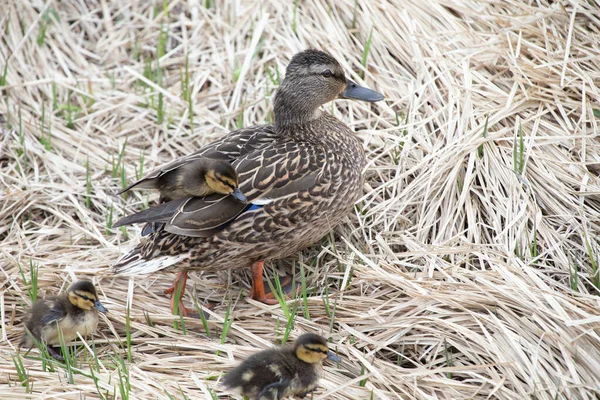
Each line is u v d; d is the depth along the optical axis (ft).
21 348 33.76
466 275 35.47
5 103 45.75
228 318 34.96
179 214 33.65
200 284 37.78
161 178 34.99
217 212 33.91
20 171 42.57
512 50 43.24
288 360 30.35
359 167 38.34
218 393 30.99
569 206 38.01
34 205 40.96
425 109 43.09
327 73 38.52
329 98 39.24
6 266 37.81
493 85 42.73
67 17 50.24
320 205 35.94
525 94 41.81
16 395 30.07
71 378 30.83
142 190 41.65
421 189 39.73
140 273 34.53
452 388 31.12
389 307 34.96
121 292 36.86
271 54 47.52
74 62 48.60
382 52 46.19
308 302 35.42
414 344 33.45
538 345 31.60
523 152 39.78
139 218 33.37
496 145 40.50
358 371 32.35
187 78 45.88
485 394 30.99
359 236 38.63
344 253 37.96
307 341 30.17
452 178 38.91
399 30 46.14
